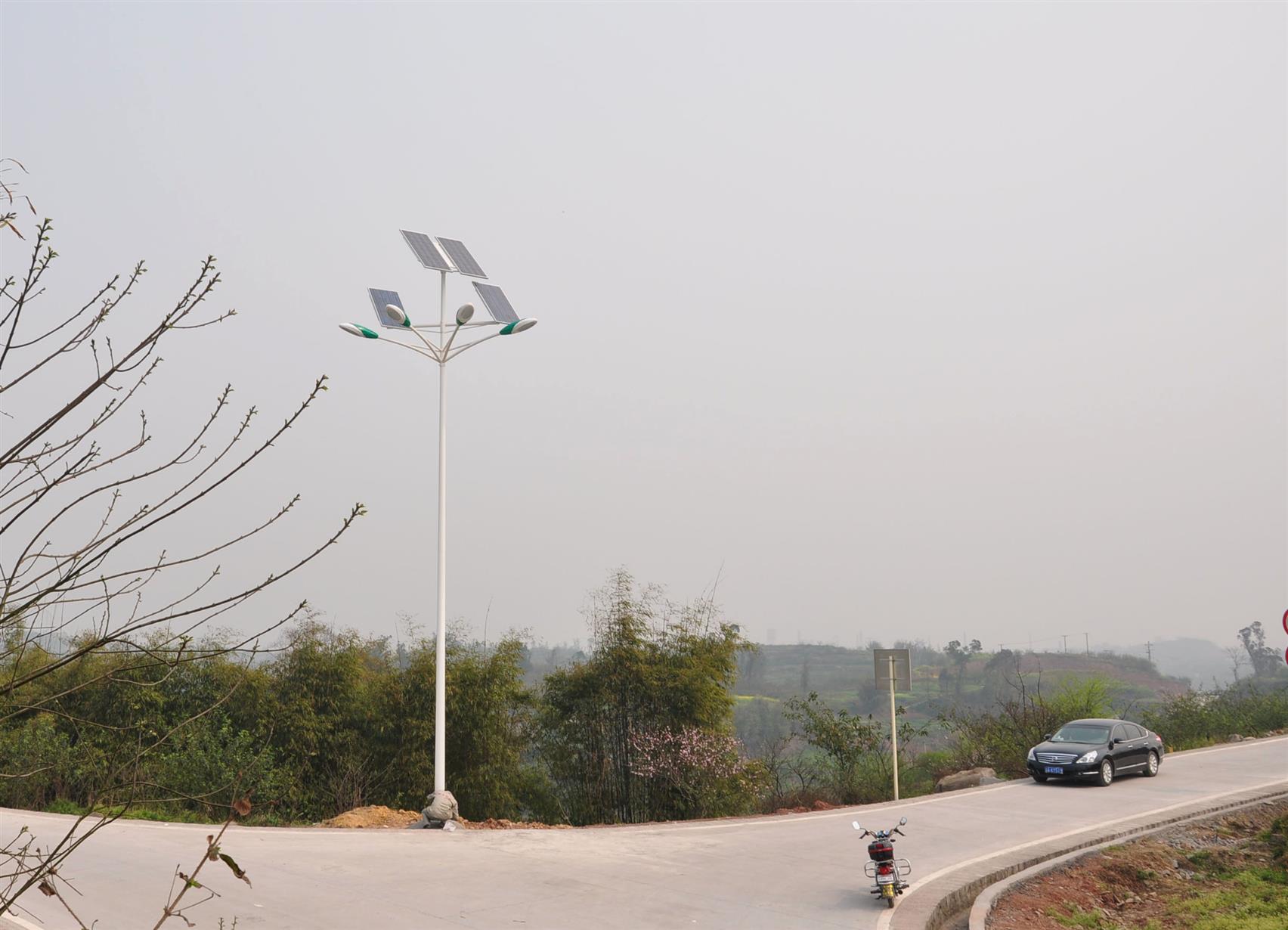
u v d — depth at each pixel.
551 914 10.00
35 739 19.73
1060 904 11.42
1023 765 23.59
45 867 2.88
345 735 21.64
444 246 18.69
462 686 21.64
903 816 16.50
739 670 22.86
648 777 20.53
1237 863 13.56
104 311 3.04
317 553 3.15
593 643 21.86
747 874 11.98
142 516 3.00
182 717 20.69
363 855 13.16
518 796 22.50
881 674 19.77
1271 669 87.06
